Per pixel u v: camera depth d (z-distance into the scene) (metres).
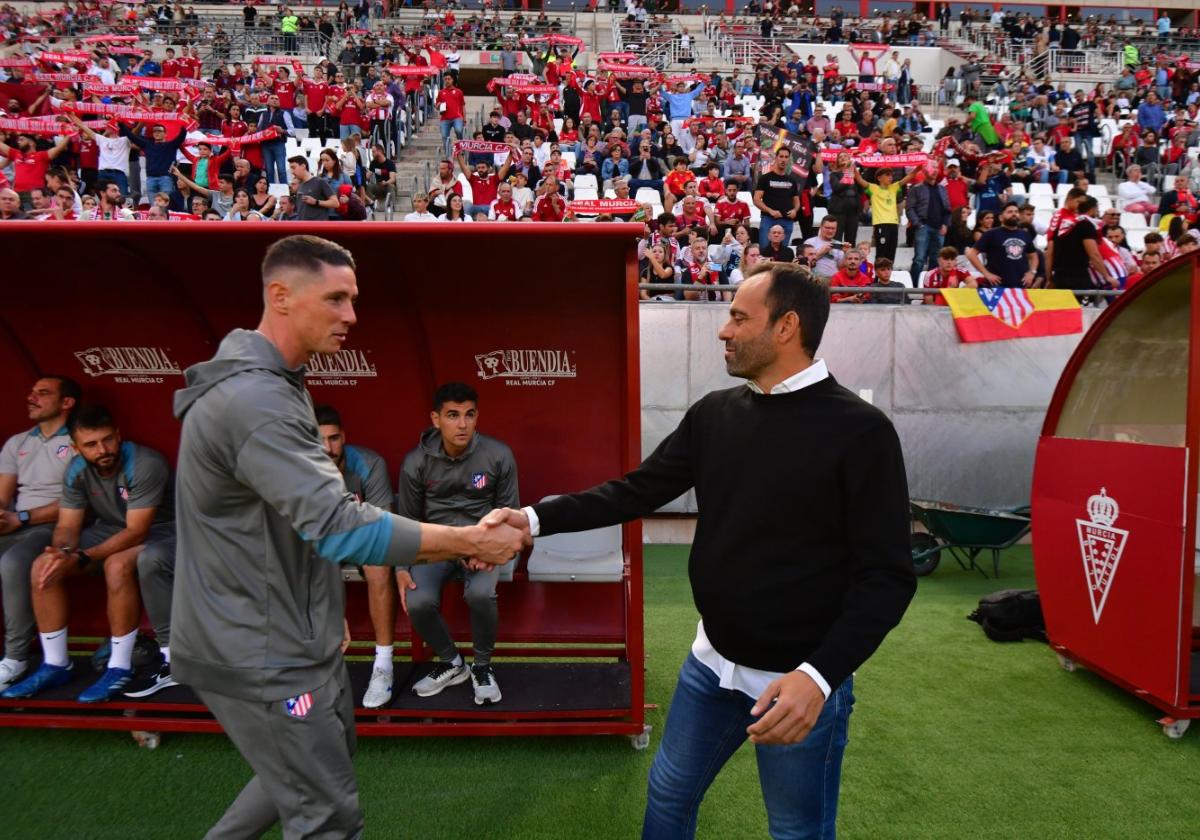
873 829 2.87
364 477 3.68
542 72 20.67
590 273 3.69
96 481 3.61
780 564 1.81
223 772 3.19
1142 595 3.72
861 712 3.83
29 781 3.12
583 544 3.88
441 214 10.61
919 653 4.61
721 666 1.93
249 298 3.77
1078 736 3.59
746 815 2.94
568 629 4.18
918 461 7.27
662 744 2.08
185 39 22.14
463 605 4.21
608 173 12.82
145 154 11.41
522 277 3.73
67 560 3.49
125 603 3.46
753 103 19.09
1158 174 14.94
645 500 2.15
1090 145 15.72
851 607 1.69
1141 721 3.74
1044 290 7.22
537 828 2.84
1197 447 3.45
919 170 10.02
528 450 4.14
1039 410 7.29
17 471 3.82
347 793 1.94
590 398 4.11
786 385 1.86
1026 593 4.93
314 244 1.88
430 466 3.65
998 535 6.14
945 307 7.22
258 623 1.84
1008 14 28.22
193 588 1.87
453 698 3.51
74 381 3.83
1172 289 3.74
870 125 16.44
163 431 4.04
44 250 3.38
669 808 2.01
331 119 13.94
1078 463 4.18
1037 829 2.87
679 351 7.05
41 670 3.53
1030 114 18.19
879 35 26.14
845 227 10.14
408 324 3.95
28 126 11.23
